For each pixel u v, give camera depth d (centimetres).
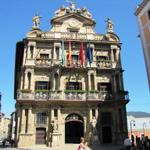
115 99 4212
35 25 4562
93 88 4247
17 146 3844
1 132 11681
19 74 5112
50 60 4353
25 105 4009
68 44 4512
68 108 4125
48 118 4034
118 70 4444
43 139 3944
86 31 4688
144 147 2781
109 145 3891
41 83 4241
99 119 4097
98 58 4559
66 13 4741
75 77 4338
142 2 3562
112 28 4769
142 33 3622
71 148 3528
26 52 4372
